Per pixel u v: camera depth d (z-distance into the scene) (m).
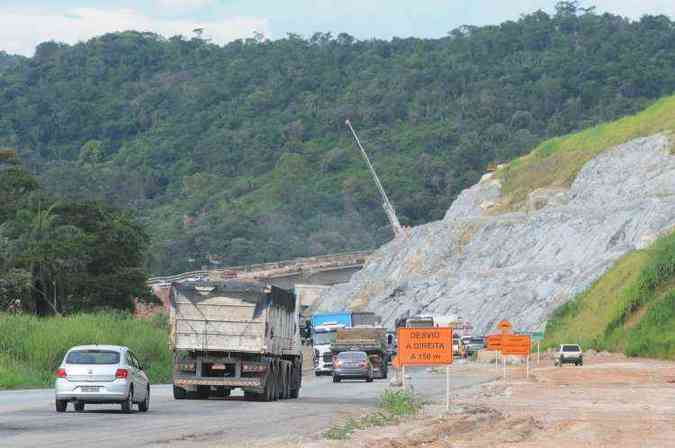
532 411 41.44
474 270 176.62
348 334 86.31
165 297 178.75
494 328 152.88
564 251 164.62
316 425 35.75
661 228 150.50
